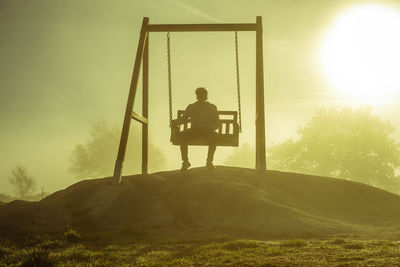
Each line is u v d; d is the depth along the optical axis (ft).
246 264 16.03
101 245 22.61
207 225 28.32
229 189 33.09
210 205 31.14
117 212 30.22
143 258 18.74
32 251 20.18
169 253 19.66
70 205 31.83
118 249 20.95
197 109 34.42
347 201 38.55
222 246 20.26
